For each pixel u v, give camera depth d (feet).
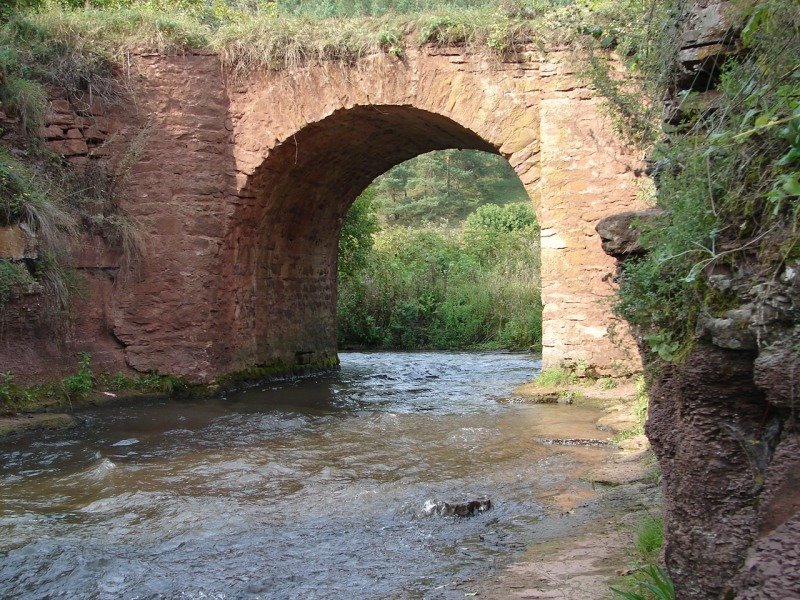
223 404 35.27
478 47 35.63
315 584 14.17
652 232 9.91
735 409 8.27
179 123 36.91
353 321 69.21
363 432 28.50
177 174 36.88
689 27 11.96
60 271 32.89
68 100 35.81
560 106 34.91
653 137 18.81
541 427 28.48
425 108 36.17
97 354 35.35
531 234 86.89
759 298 7.71
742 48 10.75
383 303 70.33
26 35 36.09
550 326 35.63
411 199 145.69
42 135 34.58
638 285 9.86
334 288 51.83
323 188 44.62
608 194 34.50
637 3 25.29
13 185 31.30
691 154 9.98
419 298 70.85
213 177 37.40
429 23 35.81
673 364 8.93
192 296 36.91
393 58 36.14
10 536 17.12
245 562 15.46
